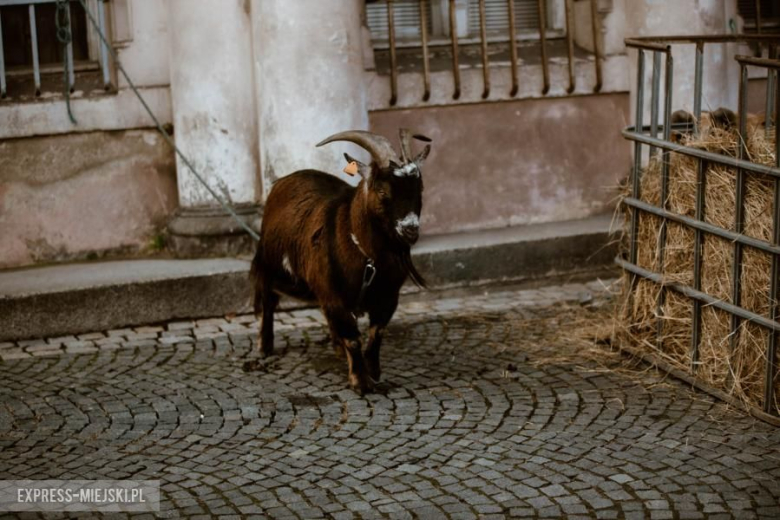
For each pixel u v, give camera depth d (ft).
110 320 23.59
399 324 23.49
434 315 24.11
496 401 18.48
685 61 27.86
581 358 20.74
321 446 16.70
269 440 17.02
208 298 24.23
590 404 18.21
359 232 17.90
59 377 20.36
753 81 29.84
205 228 25.79
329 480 15.35
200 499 14.79
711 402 18.16
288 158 25.17
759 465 15.39
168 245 26.61
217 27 25.38
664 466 15.46
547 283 26.53
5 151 25.86
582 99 28.58
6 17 26.84
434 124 27.55
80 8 27.07
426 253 25.40
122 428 17.66
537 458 15.90
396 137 27.35
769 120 18.33
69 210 26.50
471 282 25.88
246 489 15.11
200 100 25.59
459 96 27.37
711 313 18.67
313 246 18.89
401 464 15.87
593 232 26.78
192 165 25.96
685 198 19.21
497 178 28.19
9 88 26.35
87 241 26.76
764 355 17.33
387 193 17.10
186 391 19.44
